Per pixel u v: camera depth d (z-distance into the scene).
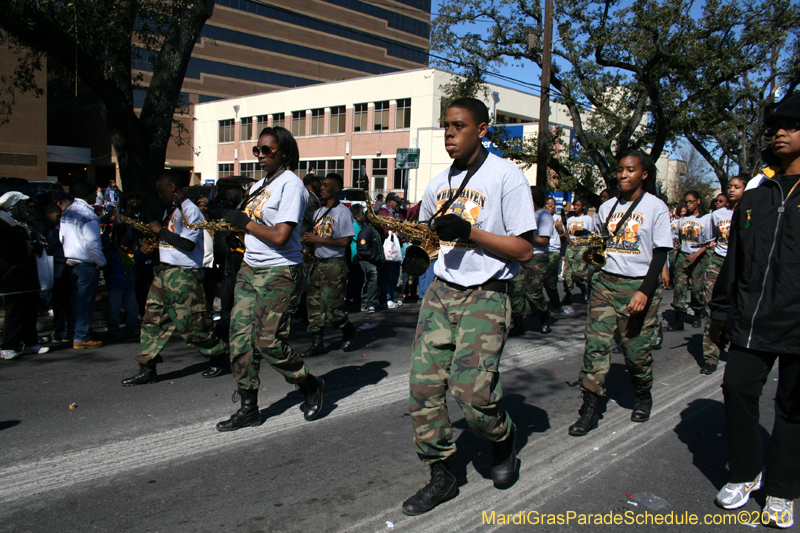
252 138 43.94
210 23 52.31
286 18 57.53
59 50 9.61
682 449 4.00
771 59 19.55
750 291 2.96
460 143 2.94
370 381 5.43
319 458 3.71
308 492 3.25
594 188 21.91
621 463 3.74
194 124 47.94
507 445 3.22
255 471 3.51
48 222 8.05
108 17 9.41
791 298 2.82
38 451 3.75
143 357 5.10
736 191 7.05
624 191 4.33
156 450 3.79
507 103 35.69
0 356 6.00
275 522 2.93
